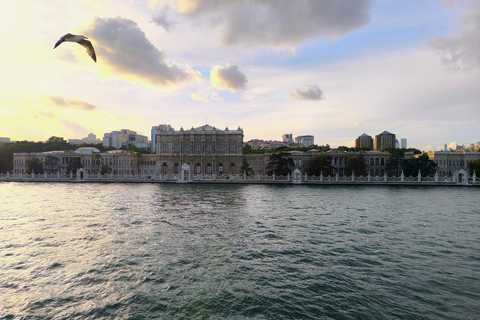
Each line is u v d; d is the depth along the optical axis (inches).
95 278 604.4
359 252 774.5
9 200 1785.2
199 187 2881.4
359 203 1675.7
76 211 1379.2
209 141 4719.5
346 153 4377.5
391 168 3850.9
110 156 4879.4
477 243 858.8
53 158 4830.2
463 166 4274.1
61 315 469.1
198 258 722.2
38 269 650.2
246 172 4239.7
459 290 554.3
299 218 1219.2
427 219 1207.6
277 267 666.2
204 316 466.3
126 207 1510.8
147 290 552.1
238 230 1003.3
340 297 526.6
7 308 489.4
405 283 585.0
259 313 474.3
